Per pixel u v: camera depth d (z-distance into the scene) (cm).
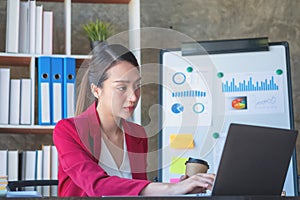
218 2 482
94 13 457
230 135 179
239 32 480
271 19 484
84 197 156
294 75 477
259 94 325
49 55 395
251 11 484
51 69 392
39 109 388
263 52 329
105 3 452
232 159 181
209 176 194
